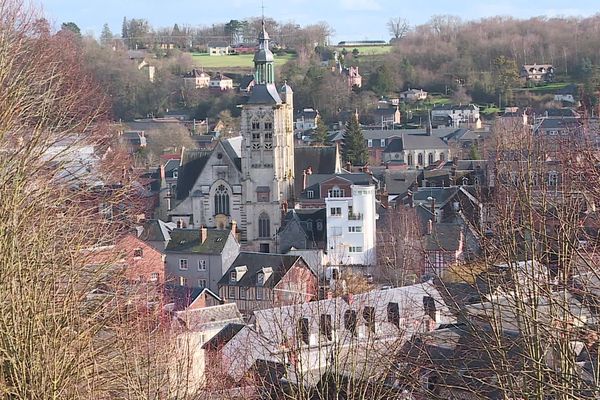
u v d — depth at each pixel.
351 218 195.88
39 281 62.09
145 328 73.81
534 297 52.56
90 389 59.72
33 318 58.72
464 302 65.81
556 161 61.38
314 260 172.12
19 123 84.38
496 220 61.41
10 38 81.31
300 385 65.00
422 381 59.12
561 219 52.34
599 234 53.69
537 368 50.22
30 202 71.88
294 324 79.56
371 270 182.50
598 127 64.81
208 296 141.00
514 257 55.72
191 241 187.00
